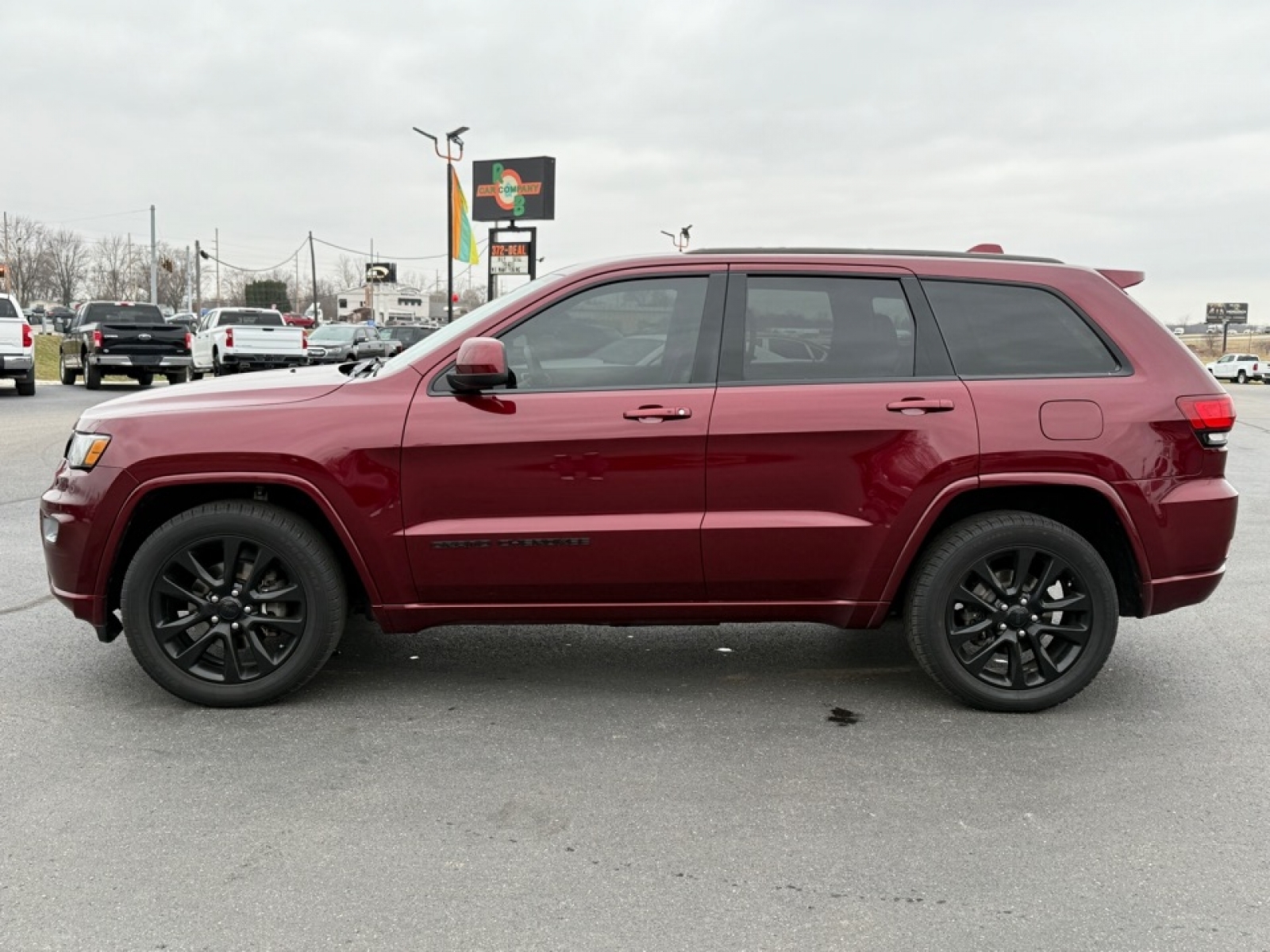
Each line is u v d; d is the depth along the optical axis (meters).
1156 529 4.21
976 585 4.32
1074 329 4.32
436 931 2.74
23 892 2.91
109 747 3.91
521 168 42.22
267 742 3.97
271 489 4.32
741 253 4.32
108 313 25.33
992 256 4.44
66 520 4.18
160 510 4.40
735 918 2.82
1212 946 2.70
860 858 3.14
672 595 4.26
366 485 4.11
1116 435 4.17
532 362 4.22
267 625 4.27
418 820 3.36
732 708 4.38
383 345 26.73
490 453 4.11
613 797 3.54
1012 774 3.74
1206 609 5.96
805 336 4.26
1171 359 4.30
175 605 4.33
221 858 3.11
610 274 4.26
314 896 2.91
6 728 4.08
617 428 4.11
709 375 4.20
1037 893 2.95
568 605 4.26
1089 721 4.25
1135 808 3.48
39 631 5.34
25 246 103.56
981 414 4.16
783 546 4.17
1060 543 4.21
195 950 2.65
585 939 2.71
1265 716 4.31
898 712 4.35
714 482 4.14
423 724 4.18
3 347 19.77
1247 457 14.04
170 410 4.19
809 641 5.35
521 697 4.50
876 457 4.14
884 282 4.31
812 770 3.76
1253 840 3.26
